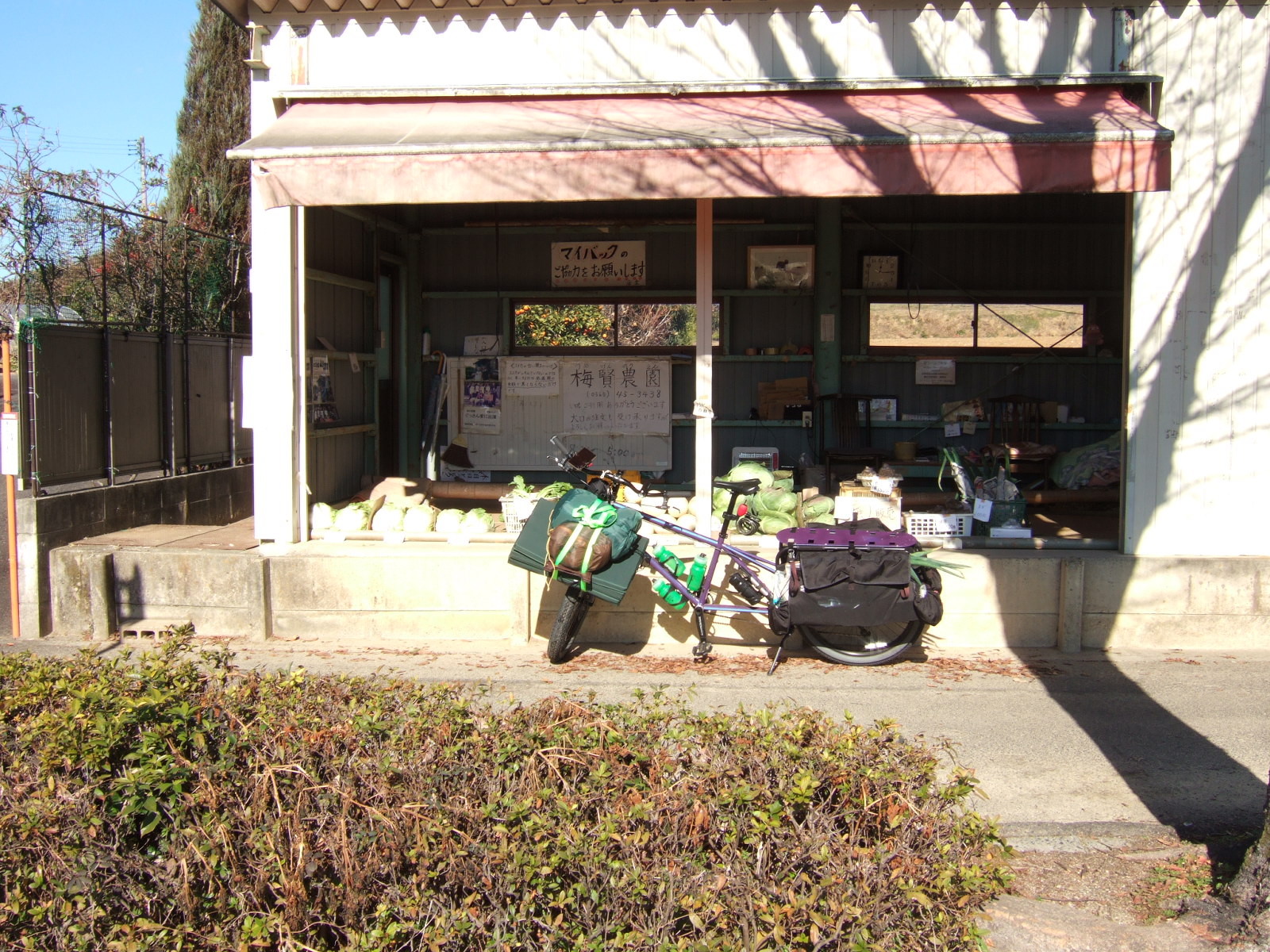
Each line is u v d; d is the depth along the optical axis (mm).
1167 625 6832
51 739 3316
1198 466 6914
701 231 7098
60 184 11359
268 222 7238
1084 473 9523
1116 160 6027
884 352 10352
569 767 3318
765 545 7195
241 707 3596
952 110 6633
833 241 10086
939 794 3316
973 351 10328
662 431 10344
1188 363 6875
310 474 8070
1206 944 3486
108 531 8117
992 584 6844
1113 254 10203
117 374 8602
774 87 7102
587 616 6949
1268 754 5109
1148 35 6863
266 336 7305
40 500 7164
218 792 3150
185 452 9859
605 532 6172
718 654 6762
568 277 10461
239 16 7406
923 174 6066
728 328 10375
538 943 2957
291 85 7348
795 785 3160
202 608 7090
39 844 3061
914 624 6422
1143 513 6945
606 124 6594
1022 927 3598
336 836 3047
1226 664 6504
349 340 9070
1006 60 7020
